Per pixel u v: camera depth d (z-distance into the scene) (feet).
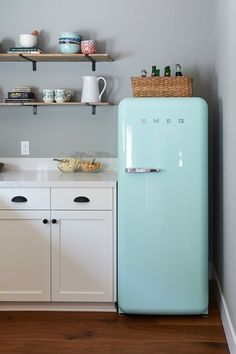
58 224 10.55
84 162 12.26
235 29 8.37
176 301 10.36
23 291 10.73
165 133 10.04
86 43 11.74
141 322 10.27
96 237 10.57
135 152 10.10
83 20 12.37
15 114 12.69
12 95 12.07
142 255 10.31
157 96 10.65
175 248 10.26
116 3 12.30
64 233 10.57
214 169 12.12
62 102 12.00
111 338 9.49
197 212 10.16
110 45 12.37
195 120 10.00
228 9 9.32
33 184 10.48
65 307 10.91
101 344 9.23
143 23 12.29
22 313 10.74
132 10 12.29
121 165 10.22
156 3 12.24
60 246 10.61
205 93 12.35
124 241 10.32
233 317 8.77
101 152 12.65
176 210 10.17
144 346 9.15
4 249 10.66
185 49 12.27
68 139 12.66
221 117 10.59
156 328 9.96
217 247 11.66
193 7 12.19
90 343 9.27
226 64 9.65
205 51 12.25
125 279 10.39
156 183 10.14
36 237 10.61
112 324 10.15
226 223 9.86
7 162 12.75
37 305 10.91
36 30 12.44
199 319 10.43
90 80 11.96
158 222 10.21
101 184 10.39
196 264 10.27
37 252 10.64
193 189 10.12
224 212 10.17
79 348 9.07
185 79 10.59
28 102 12.07
